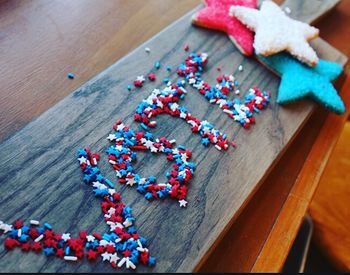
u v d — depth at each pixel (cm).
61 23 27
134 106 23
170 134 23
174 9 30
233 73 26
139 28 28
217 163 22
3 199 19
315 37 28
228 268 21
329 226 30
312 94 26
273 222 23
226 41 28
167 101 24
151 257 18
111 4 29
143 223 19
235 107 24
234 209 21
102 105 23
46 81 24
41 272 17
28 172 20
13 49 25
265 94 26
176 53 26
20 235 18
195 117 24
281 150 23
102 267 18
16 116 22
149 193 20
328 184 31
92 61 26
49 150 21
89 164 20
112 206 19
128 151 21
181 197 20
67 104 22
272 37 26
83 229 19
